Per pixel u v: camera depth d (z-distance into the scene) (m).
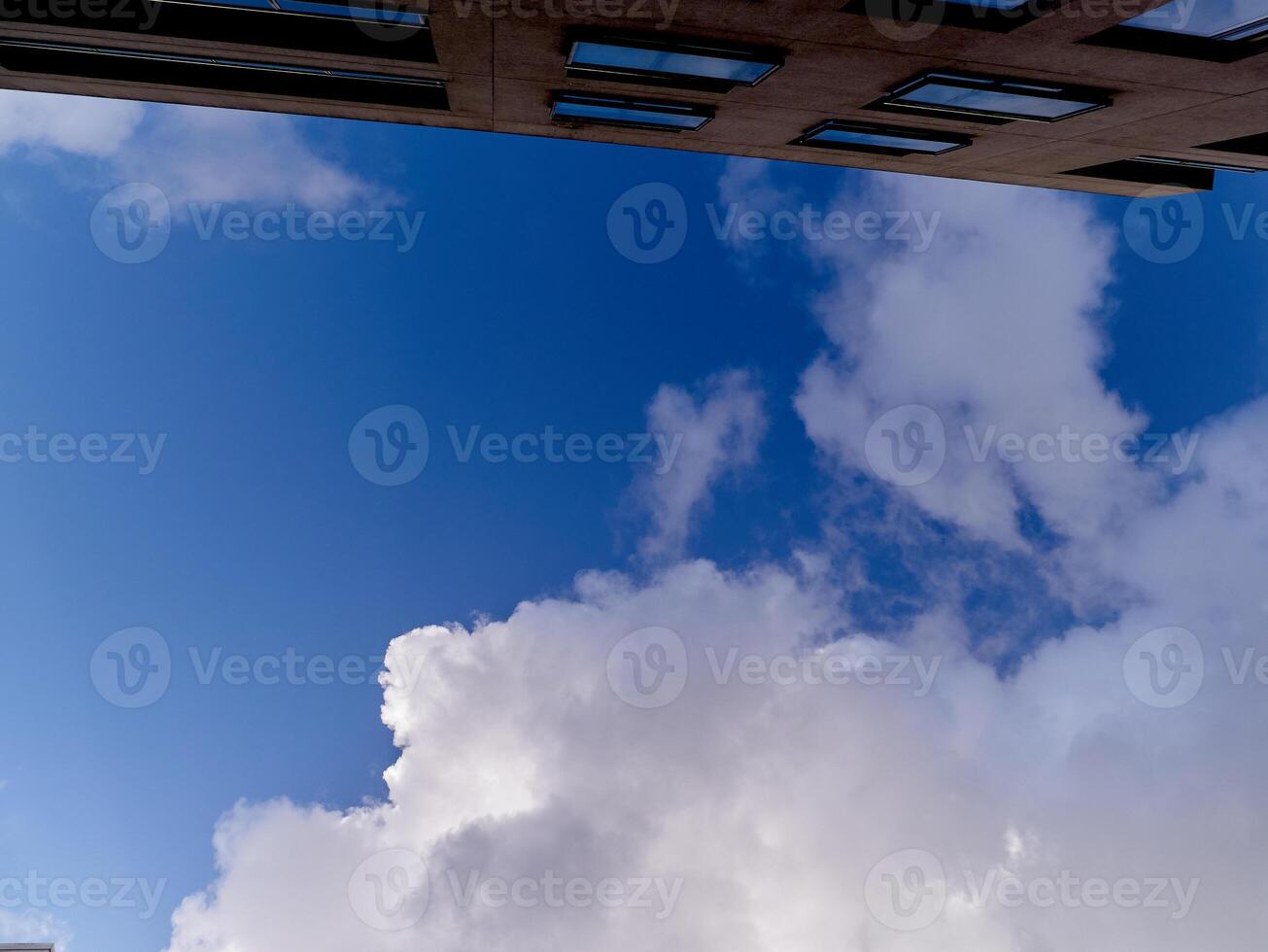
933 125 11.38
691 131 12.38
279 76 11.31
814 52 8.64
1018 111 10.41
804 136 12.31
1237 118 10.43
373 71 10.21
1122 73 8.95
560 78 9.88
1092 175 14.03
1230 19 7.97
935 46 8.30
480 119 12.23
